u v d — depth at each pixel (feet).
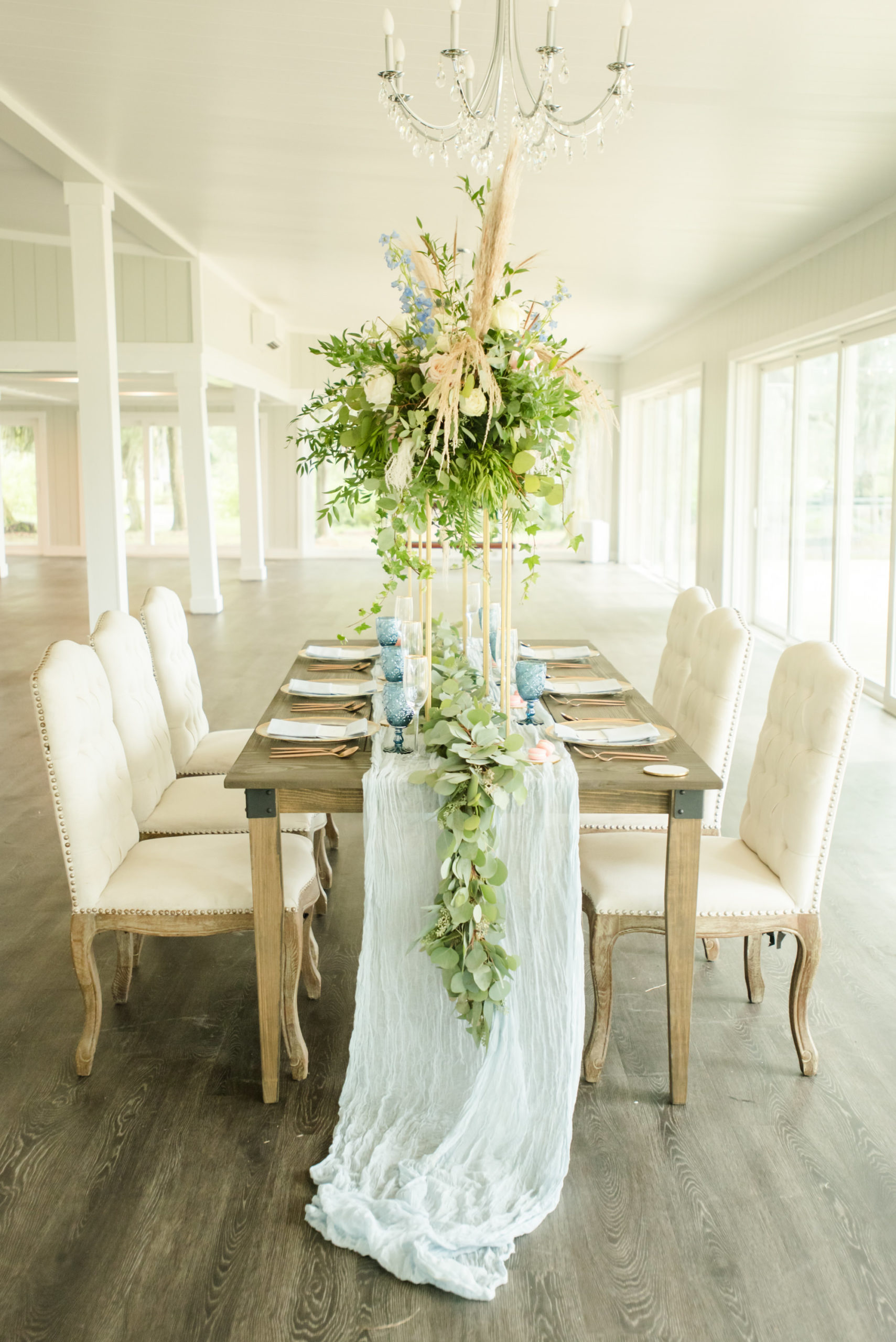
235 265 29.63
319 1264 6.11
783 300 25.73
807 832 7.61
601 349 44.75
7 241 27.30
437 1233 6.22
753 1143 7.19
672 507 40.04
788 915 7.76
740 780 15.33
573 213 21.30
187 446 31.17
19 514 56.75
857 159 17.07
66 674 7.67
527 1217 6.39
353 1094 7.47
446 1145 6.93
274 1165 6.94
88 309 20.06
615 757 7.76
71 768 7.53
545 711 9.14
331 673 11.02
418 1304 5.82
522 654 11.66
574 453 7.79
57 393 46.60
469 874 6.86
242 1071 8.02
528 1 11.53
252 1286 5.93
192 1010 8.99
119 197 21.24
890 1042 8.45
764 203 20.04
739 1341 5.57
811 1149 7.13
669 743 8.18
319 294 34.65
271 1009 7.45
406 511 7.75
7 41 13.21
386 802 7.13
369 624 8.50
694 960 9.96
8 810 14.03
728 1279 5.99
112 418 20.45
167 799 9.74
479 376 7.00
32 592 38.19
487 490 7.39
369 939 7.32
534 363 7.32
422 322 7.27
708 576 32.89
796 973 7.90
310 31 12.72
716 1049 8.36
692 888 7.39
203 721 11.84
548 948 7.16
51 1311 5.74
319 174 19.22
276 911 7.39
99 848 7.74
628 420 47.14
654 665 23.66
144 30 12.80
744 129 15.70
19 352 27.76
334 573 44.91
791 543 26.40
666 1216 6.49
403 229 23.84
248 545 41.73
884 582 20.66
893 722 18.70
